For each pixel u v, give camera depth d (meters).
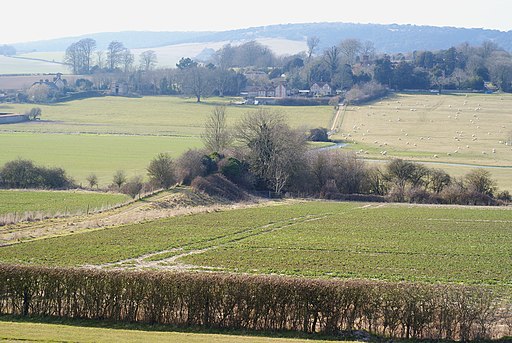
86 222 73.50
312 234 71.25
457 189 107.38
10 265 39.75
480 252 62.53
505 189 113.94
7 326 33.69
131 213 81.38
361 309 37.50
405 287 37.66
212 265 54.81
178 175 106.44
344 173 115.31
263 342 32.59
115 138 175.62
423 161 146.75
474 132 195.12
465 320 36.97
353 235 70.94
